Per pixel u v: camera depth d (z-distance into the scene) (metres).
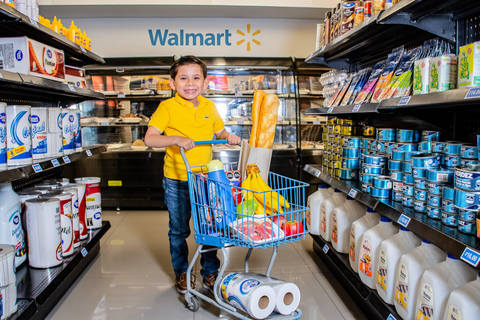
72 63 3.69
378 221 2.35
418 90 1.86
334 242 2.78
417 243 1.93
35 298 1.98
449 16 2.08
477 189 1.49
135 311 2.34
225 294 2.01
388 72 2.37
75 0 4.86
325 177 3.10
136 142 5.07
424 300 1.58
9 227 2.24
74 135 2.89
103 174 4.92
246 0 4.96
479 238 1.41
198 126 2.34
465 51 1.53
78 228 2.79
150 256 3.30
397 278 1.83
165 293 2.59
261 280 1.97
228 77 5.26
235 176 2.00
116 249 3.48
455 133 2.22
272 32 5.67
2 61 2.31
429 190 1.77
